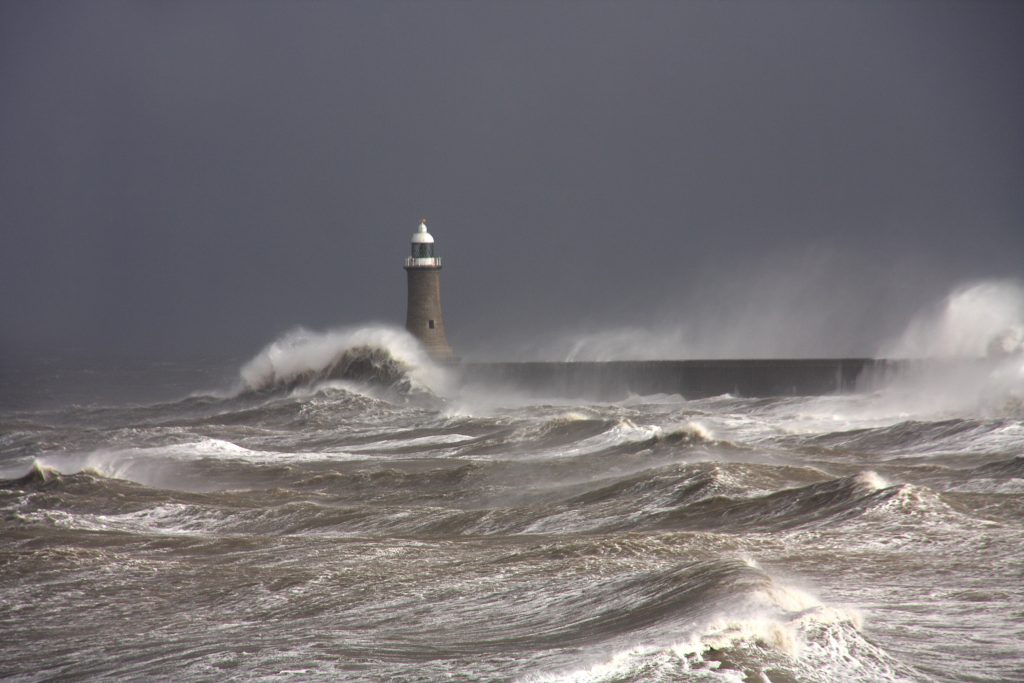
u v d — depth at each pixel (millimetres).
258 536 72438
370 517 80688
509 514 78250
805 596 40531
